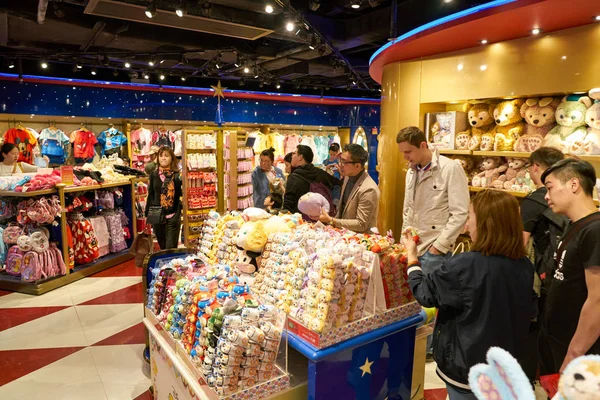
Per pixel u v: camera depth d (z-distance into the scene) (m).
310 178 3.74
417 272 1.81
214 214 3.04
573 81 3.07
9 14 4.84
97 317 4.16
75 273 5.23
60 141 8.05
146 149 8.87
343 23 6.11
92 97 8.33
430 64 4.16
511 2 2.74
